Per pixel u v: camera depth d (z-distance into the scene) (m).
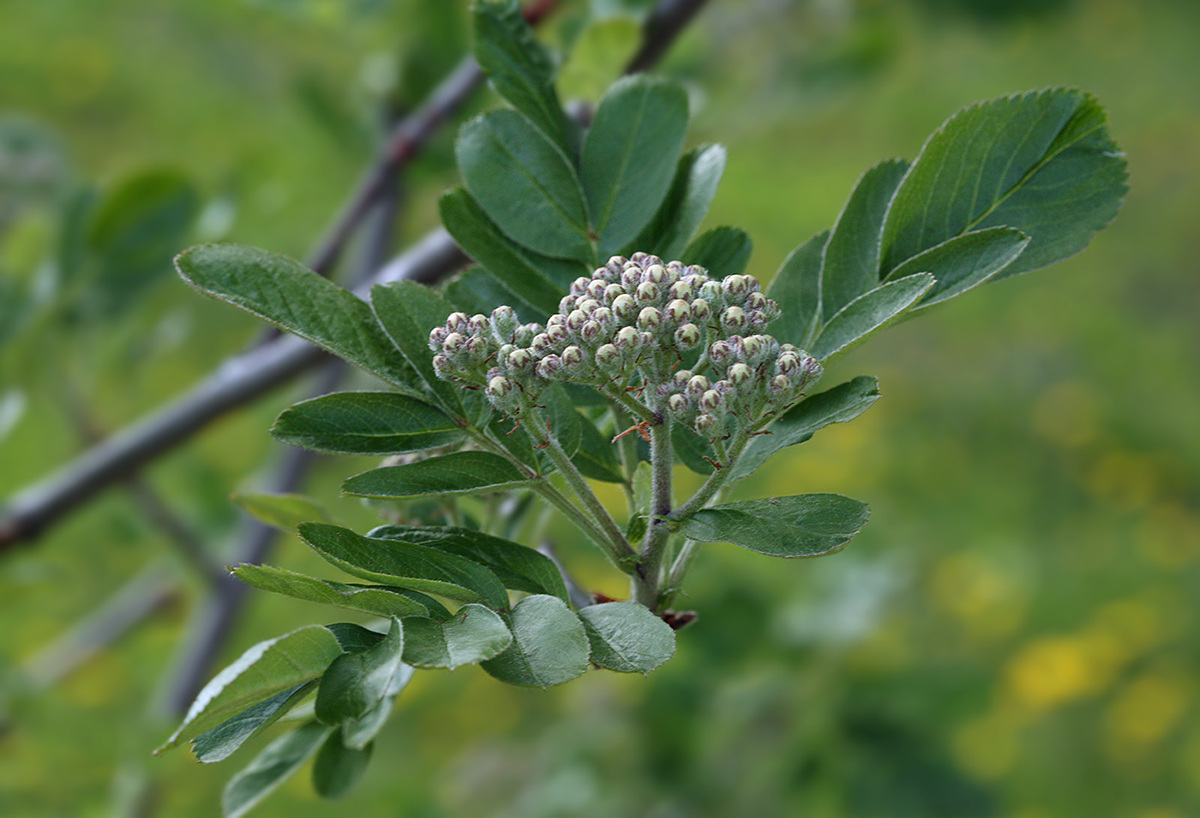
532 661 0.67
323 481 1.50
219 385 1.09
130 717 1.20
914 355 3.10
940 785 1.35
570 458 0.71
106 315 1.23
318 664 0.67
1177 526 2.67
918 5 1.69
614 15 0.87
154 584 1.49
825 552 0.68
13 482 2.01
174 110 3.02
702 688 1.40
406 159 1.10
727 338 0.70
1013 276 0.71
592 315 0.70
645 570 0.70
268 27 2.97
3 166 1.42
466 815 1.64
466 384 0.70
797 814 1.39
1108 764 2.16
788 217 3.16
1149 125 3.74
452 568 0.68
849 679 1.40
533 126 0.75
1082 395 2.98
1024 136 0.71
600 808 1.43
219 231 1.27
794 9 1.51
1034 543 2.63
